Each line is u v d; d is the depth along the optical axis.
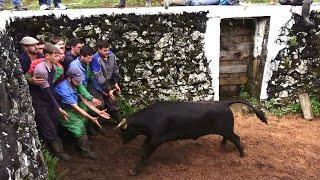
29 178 3.66
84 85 6.12
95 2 9.06
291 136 6.83
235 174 5.61
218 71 7.64
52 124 5.59
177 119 5.52
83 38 6.93
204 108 5.66
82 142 5.88
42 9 7.16
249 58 8.18
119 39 7.09
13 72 4.50
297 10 7.58
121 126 5.60
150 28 7.17
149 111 5.56
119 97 7.26
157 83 7.43
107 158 5.95
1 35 4.67
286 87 7.90
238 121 7.37
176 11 7.21
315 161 6.00
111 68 6.53
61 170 5.50
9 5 8.91
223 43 7.97
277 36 7.64
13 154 3.27
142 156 5.54
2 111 3.39
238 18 7.69
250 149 6.31
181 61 7.44
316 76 7.96
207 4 7.80
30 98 4.96
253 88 8.13
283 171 5.71
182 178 5.48
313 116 7.61
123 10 7.03
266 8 7.52
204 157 6.04
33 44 5.44
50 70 5.38
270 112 7.77
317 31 7.75
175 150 6.23
